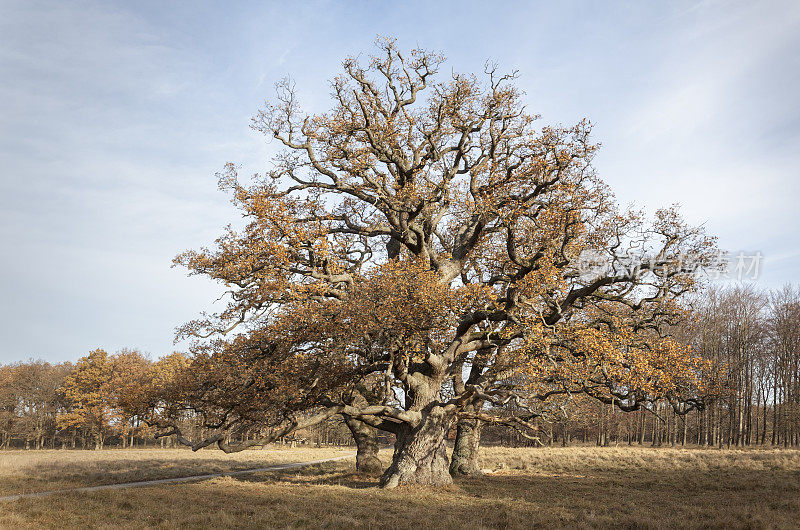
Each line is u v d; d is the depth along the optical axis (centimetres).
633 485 2681
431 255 2681
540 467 3819
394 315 1978
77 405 8100
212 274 2217
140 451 7238
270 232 2059
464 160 2830
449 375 2717
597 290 2584
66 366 9756
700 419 6481
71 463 4225
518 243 2666
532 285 2147
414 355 2247
